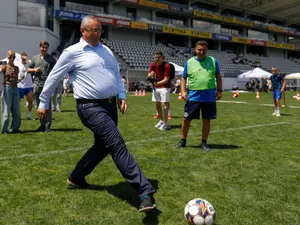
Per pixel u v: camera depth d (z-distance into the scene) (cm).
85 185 371
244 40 5519
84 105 336
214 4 5431
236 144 631
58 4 3559
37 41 2847
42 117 350
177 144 596
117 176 414
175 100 2075
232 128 849
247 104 1788
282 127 877
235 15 5938
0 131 741
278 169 456
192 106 570
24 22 2764
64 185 379
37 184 380
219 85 574
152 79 793
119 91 368
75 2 4025
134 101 1914
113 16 4006
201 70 557
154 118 1038
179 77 3453
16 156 508
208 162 489
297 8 5997
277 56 6494
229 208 317
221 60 5053
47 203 324
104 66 343
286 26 6831
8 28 2680
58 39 3453
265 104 1795
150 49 4297
